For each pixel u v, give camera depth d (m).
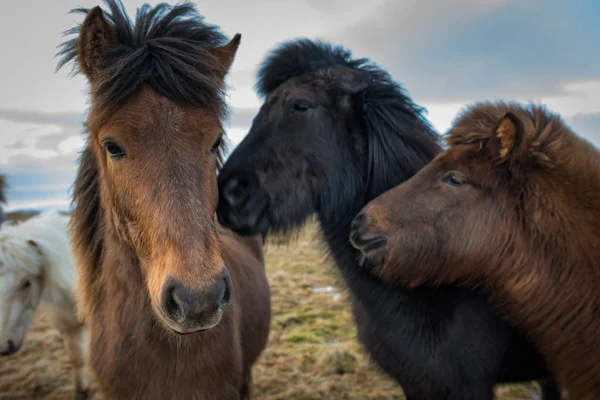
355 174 2.49
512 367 2.40
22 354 4.53
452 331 2.18
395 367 2.36
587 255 2.00
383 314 2.35
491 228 2.13
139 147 1.46
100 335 1.94
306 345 4.54
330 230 2.56
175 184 1.43
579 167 2.06
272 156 2.37
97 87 1.51
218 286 1.38
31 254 3.31
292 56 2.53
